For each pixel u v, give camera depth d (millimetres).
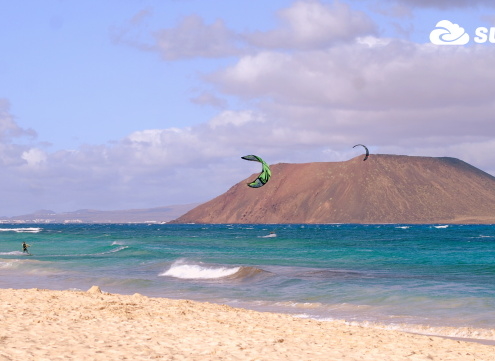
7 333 12430
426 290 24297
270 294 24453
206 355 10742
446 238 96000
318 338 13430
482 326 17094
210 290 26109
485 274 32500
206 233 130375
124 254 49344
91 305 17781
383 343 13047
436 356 11680
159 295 24875
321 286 26297
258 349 11523
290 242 79562
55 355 10188
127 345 11484
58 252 55969
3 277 32656
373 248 63469
